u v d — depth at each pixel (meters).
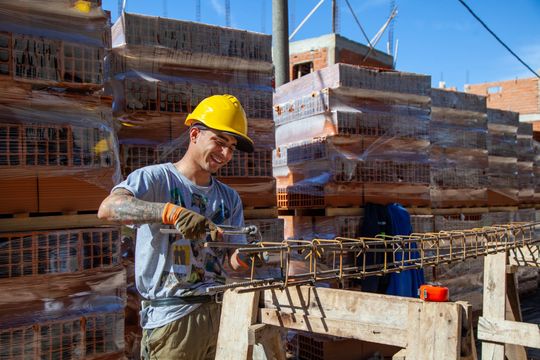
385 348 5.12
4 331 2.90
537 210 9.14
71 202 3.27
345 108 5.38
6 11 3.04
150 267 2.17
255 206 4.73
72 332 3.12
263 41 4.72
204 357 2.24
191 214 1.72
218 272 2.28
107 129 3.43
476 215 6.86
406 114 5.77
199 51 4.34
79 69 3.29
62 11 3.23
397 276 5.05
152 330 2.17
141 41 4.08
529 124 8.88
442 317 1.74
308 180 5.55
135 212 1.78
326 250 2.11
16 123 3.07
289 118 6.06
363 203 5.43
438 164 6.44
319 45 11.94
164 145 4.16
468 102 6.79
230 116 2.18
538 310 7.15
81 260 3.19
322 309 2.03
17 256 2.99
